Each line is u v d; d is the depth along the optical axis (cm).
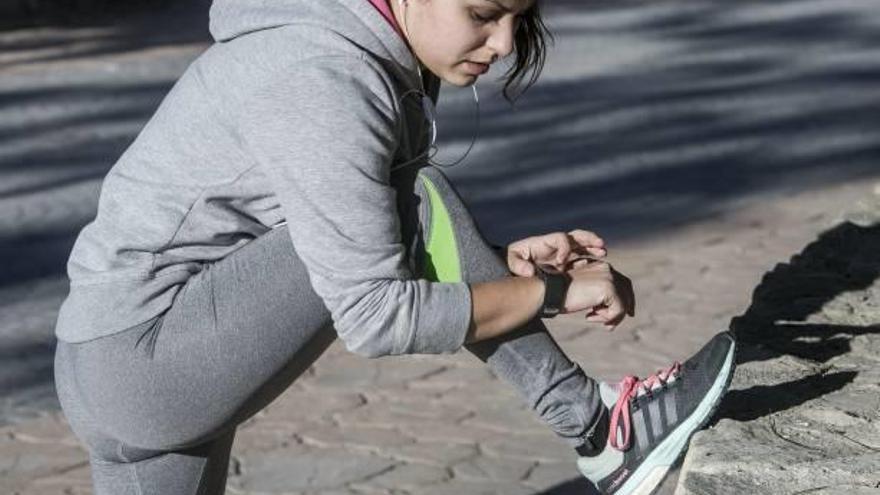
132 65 1275
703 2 1531
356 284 272
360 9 274
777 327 397
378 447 561
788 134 1002
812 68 1211
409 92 286
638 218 826
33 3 1549
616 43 1329
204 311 284
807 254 478
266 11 280
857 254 473
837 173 906
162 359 285
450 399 602
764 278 449
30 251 791
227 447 316
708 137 998
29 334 675
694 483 301
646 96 1119
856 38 1332
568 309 293
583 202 859
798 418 332
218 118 281
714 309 678
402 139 288
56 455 562
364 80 273
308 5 276
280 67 275
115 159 977
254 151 274
